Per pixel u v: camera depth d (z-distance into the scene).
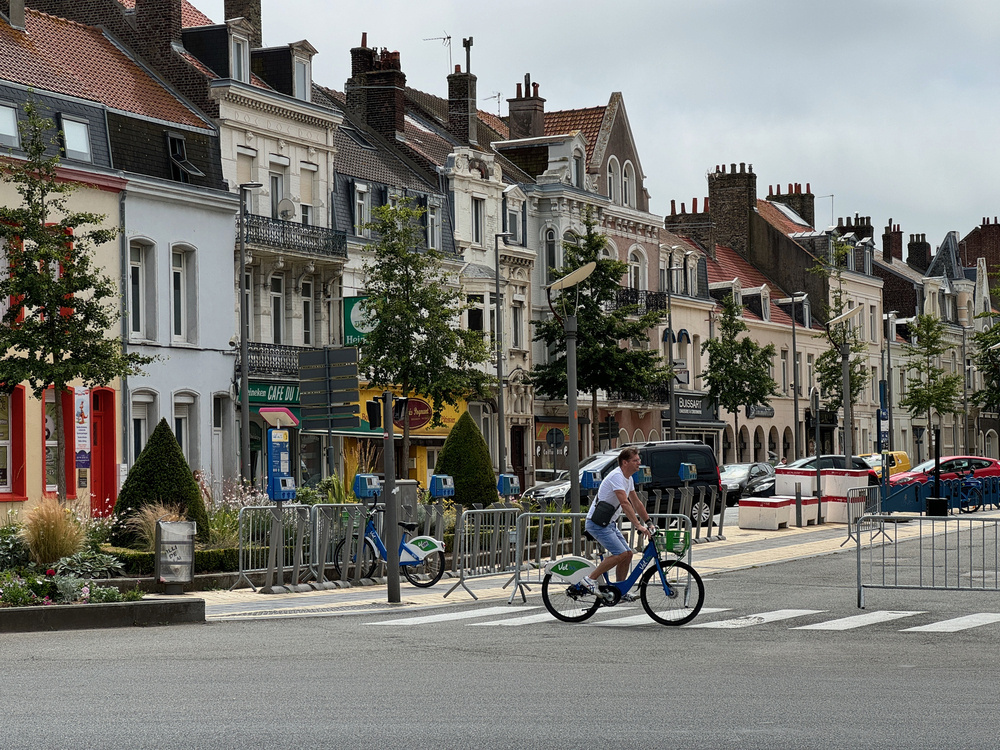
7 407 41.91
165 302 47.72
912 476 56.81
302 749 10.69
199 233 49.38
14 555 23.83
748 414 82.88
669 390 78.19
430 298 50.38
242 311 47.22
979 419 130.75
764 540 39.44
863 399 108.81
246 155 53.09
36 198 41.47
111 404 45.25
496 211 69.69
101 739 11.06
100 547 25.72
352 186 59.00
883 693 13.77
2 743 10.88
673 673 15.32
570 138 75.06
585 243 64.62
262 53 56.00
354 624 21.14
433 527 29.38
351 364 29.44
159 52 52.28
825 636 19.20
